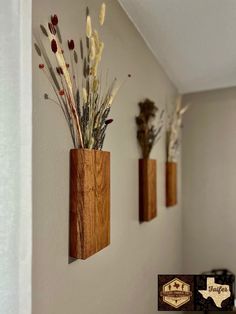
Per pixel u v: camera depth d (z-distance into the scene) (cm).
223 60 152
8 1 59
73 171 71
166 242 161
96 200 74
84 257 69
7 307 56
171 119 175
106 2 95
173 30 124
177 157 178
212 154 177
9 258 56
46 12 66
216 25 118
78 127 74
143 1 104
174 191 166
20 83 57
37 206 61
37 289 60
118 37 105
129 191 114
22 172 56
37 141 62
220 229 172
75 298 74
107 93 93
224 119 176
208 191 176
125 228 109
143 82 133
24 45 58
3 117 58
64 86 71
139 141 125
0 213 57
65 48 72
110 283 95
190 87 187
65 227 70
